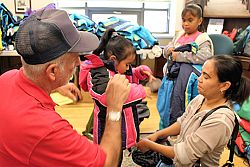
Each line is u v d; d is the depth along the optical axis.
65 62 0.81
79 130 2.77
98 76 1.29
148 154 1.42
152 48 3.55
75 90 1.30
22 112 0.76
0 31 3.12
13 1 3.89
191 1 3.77
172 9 4.46
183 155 1.20
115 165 0.88
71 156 0.77
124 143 1.25
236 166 2.21
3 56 3.41
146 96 1.20
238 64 1.24
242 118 2.36
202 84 1.27
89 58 1.31
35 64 0.77
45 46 0.76
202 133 1.18
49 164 0.77
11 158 0.79
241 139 2.36
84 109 3.34
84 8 4.39
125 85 0.95
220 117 1.18
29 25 0.78
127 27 3.56
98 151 0.83
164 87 2.49
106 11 4.45
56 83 0.84
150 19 4.59
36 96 0.80
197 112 1.33
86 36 0.89
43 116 0.77
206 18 3.64
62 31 0.78
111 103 0.93
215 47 2.68
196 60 2.29
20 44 0.77
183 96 2.32
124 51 1.33
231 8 3.55
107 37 1.38
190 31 2.39
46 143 0.75
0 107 0.79
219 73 1.21
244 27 3.61
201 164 1.25
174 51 2.38
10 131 0.76
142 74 1.56
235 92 1.27
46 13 0.83
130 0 4.44
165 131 1.48
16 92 0.81
